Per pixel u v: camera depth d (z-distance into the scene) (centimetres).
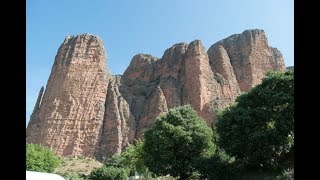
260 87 5078
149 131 6194
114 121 15588
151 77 18112
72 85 15838
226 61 17775
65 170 11588
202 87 15950
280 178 3594
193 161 5088
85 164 12525
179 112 6106
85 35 17088
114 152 14875
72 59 16362
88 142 14800
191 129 5906
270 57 18500
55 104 15325
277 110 4659
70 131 14800
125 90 17612
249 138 4325
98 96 15962
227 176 4556
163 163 5747
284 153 4472
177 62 17512
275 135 4303
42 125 14950
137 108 16862
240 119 4578
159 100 15962
